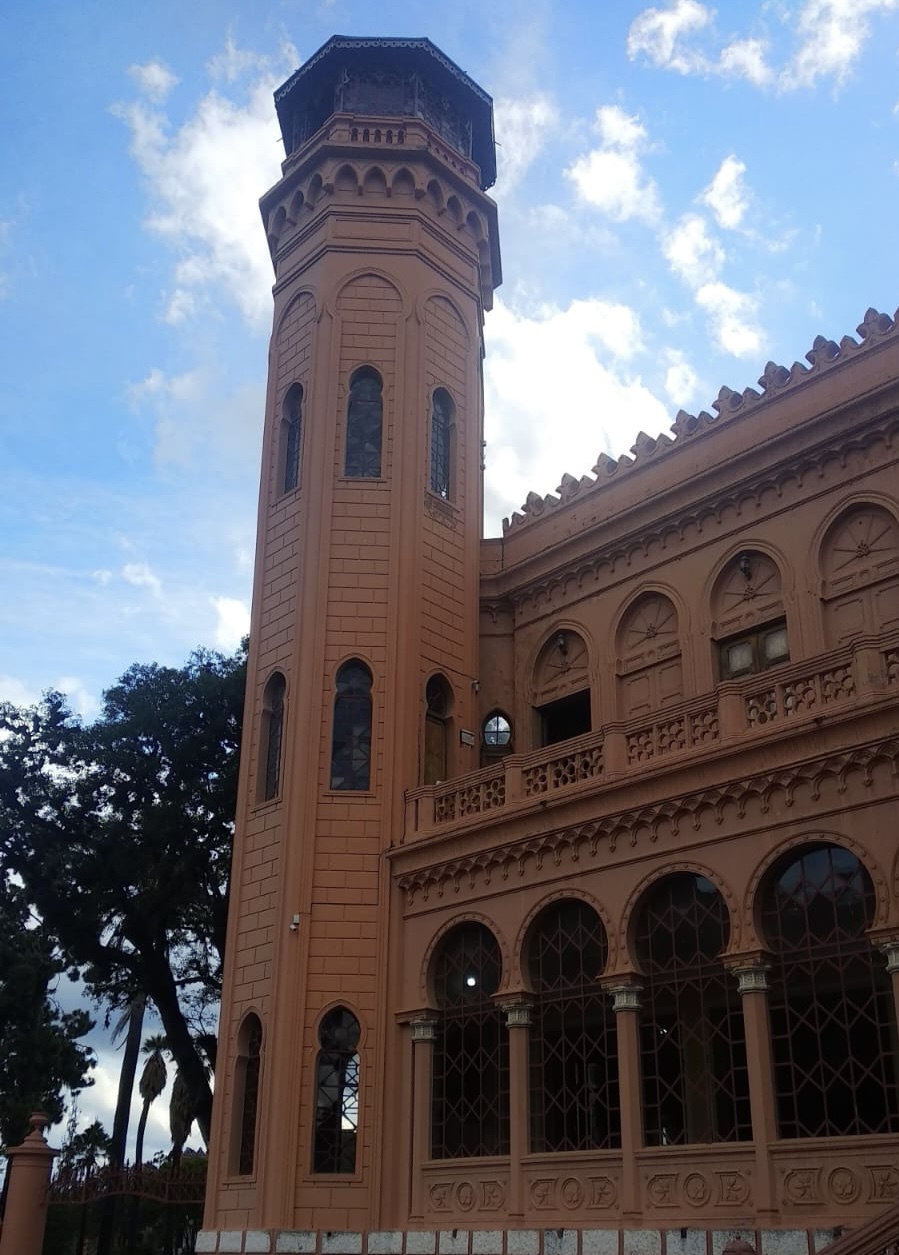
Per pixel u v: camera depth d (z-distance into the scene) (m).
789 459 21.06
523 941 18.45
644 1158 15.95
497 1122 18.12
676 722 17.72
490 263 27.62
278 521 24.14
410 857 20.62
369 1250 18.28
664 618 22.70
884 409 20.00
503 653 25.09
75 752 29.31
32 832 28.95
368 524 23.28
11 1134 38.31
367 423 24.41
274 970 20.30
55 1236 43.78
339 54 27.50
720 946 16.27
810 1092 14.89
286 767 21.72
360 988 20.14
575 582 24.27
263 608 23.70
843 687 15.84
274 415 25.34
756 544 21.38
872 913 14.89
